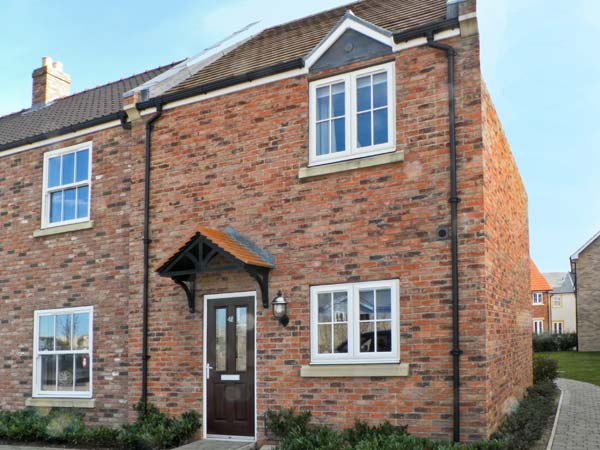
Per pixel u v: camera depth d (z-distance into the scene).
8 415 10.97
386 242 8.43
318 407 8.59
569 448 8.23
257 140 9.67
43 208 12.22
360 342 8.49
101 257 11.28
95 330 11.14
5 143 12.85
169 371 9.96
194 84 11.08
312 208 9.05
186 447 8.76
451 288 7.90
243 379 9.33
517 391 10.95
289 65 9.42
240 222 9.65
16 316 12.22
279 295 9.05
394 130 8.62
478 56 8.13
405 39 8.59
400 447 6.96
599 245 34.84
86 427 10.34
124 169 11.24
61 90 17.34
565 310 55.06
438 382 7.84
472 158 8.00
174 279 9.64
